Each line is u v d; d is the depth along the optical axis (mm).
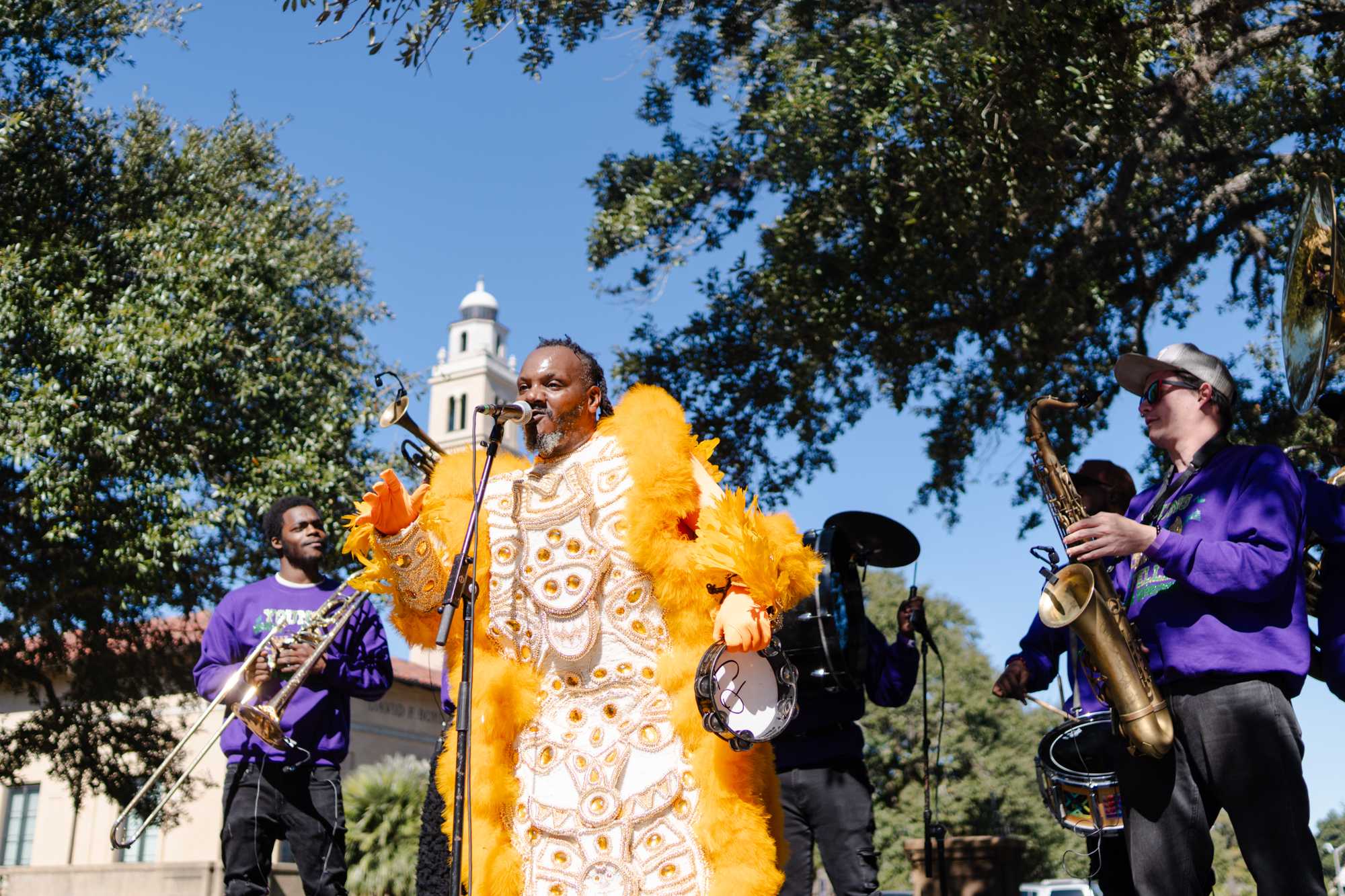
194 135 15062
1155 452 11375
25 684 17219
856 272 10906
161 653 16750
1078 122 9070
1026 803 36031
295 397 13906
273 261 14188
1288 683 3217
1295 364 4508
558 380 3096
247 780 4961
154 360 12391
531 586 2980
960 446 12180
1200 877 3264
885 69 8758
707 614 2895
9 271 12242
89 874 11703
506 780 2912
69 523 12523
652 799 2809
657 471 2938
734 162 10555
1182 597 3309
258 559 14305
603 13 8719
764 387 11562
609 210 11086
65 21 13406
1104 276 11047
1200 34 10516
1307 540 3707
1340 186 10578
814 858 4578
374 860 17609
